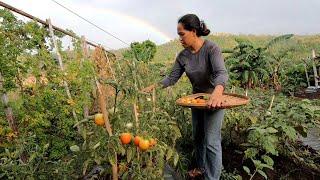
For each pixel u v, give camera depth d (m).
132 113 2.40
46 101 3.78
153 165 2.56
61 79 3.96
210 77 3.26
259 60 10.77
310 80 14.80
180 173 3.38
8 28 3.33
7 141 3.32
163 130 2.86
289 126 3.72
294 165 3.83
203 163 3.48
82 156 2.52
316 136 5.43
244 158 3.62
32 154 2.57
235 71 10.72
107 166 2.56
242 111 4.45
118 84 2.25
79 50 4.47
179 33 3.12
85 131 2.35
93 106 5.03
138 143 2.25
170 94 4.84
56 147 3.72
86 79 4.14
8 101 3.39
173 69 3.51
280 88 12.98
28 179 2.40
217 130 3.10
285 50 13.91
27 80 3.74
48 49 4.12
